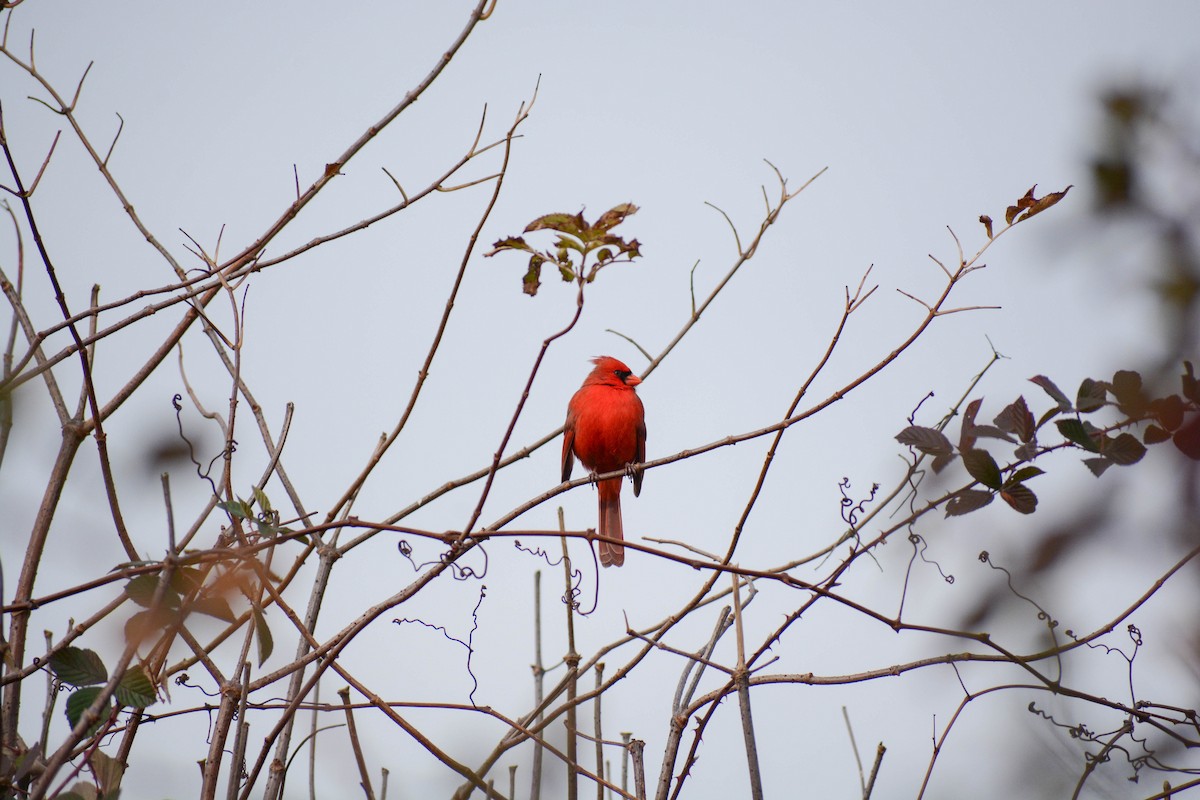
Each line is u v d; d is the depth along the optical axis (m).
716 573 6.84
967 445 6.22
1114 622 5.72
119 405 6.88
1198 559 3.75
